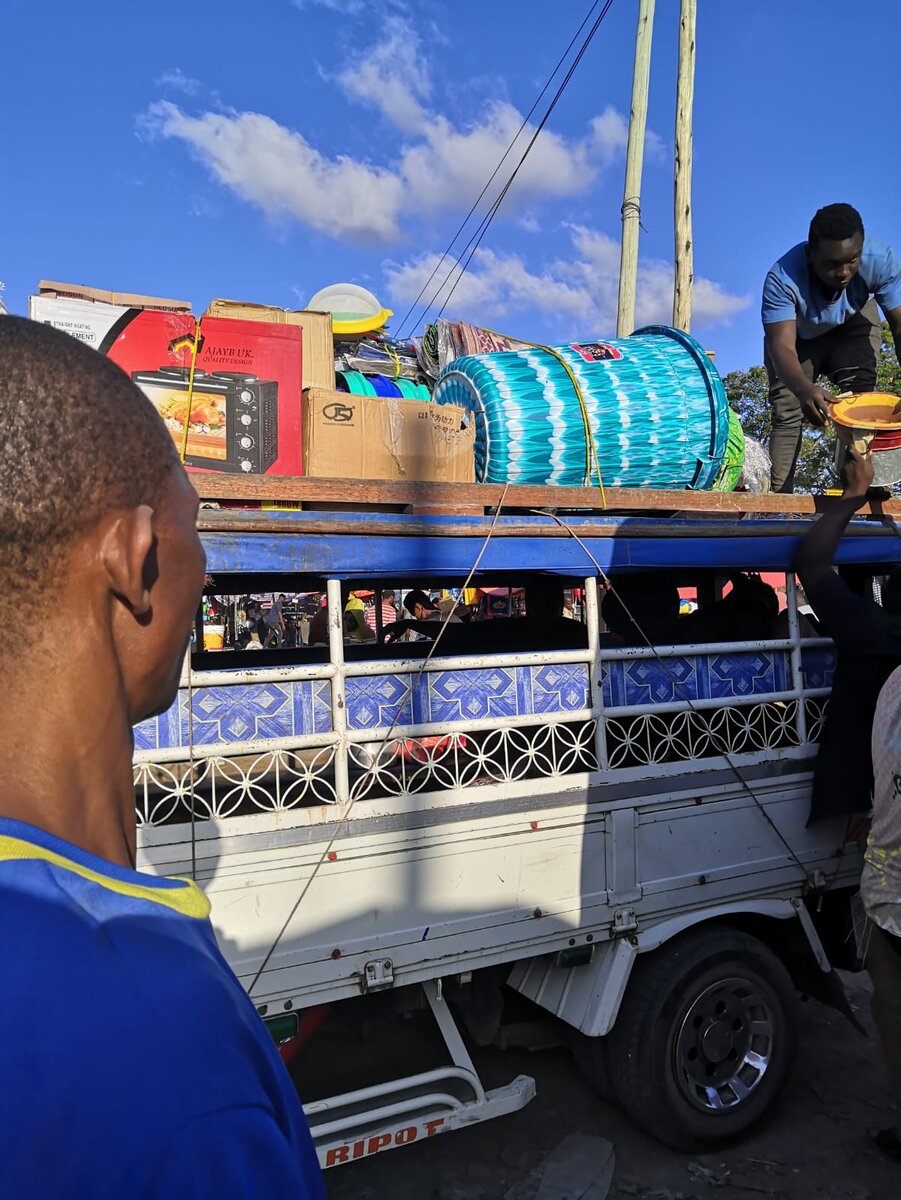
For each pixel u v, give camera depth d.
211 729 2.45
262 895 2.44
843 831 3.51
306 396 2.94
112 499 0.63
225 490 2.59
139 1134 0.48
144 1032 0.52
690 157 7.02
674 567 3.13
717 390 3.65
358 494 2.73
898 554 3.60
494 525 2.81
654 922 3.08
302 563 2.53
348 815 2.55
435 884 2.68
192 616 0.73
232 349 2.87
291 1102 0.62
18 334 0.65
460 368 3.63
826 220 3.65
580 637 4.33
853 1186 3.03
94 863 0.59
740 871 3.26
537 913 2.84
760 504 3.39
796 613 3.45
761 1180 3.06
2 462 0.60
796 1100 3.57
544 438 3.39
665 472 3.57
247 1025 0.59
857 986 4.63
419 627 4.73
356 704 2.63
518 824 2.82
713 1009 3.17
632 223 8.09
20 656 0.61
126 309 2.76
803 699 3.44
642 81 8.04
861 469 3.22
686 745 3.25
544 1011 3.39
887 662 3.27
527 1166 3.11
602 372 3.55
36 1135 0.47
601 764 2.99
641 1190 3.00
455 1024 2.89
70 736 0.62
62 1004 0.50
